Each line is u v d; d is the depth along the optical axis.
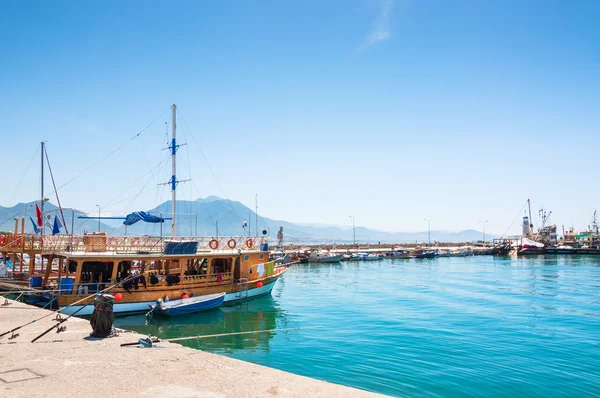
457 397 17.55
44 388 9.88
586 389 18.56
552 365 21.81
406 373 20.38
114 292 31.02
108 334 15.89
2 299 25.66
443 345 25.53
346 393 10.05
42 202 43.25
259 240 44.09
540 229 141.12
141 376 10.91
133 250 34.03
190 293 34.62
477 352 24.06
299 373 20.30
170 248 33.38
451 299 44.28
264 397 9.56
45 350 13.63
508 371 20.80
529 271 78.00
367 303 41.62
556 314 35.66
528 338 27.38
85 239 31.97
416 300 43.56
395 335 28.05
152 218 38.78
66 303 28.78
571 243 136.88
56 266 41.81
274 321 32.69
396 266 94.00
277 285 57.25
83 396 9.35
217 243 38.41
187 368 11.72
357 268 89.12
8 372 11.16
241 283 39.00
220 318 33.66
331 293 48.91
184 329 29.48
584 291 50.41
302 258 103.94
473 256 130.75
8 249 33.06
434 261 110.69
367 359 22.59
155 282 33.06
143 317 32.16
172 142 42.22
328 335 28.11
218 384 10.38
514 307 39.19
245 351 24.17
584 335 28.27
